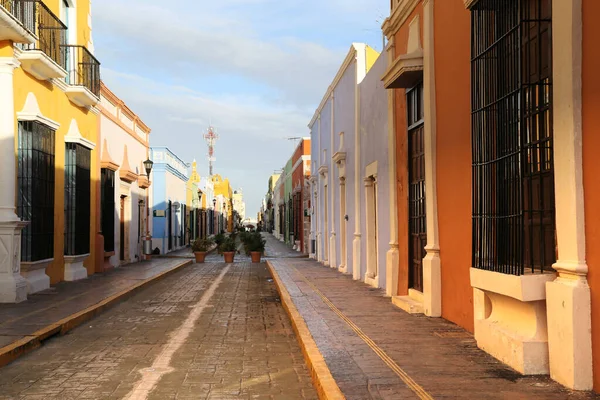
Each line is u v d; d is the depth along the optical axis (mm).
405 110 10914
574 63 4801
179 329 9188
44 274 13414
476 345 6812
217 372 6426
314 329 8016
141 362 6895
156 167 32281
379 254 13672
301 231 38281
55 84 13844
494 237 6285
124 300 12734
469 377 5379
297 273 18562
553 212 5281
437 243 8898
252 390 5707
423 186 9961
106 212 18906
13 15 10711
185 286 16078
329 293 12539
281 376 6258
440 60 8703
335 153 19906
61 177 14461
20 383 5941
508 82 6012
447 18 8367
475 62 6809
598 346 4684
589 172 4727
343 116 19547
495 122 6320
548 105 5363
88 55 16047
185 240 41906
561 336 4957
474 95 6812
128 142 22828
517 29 5699
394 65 9633
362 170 16047
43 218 12867
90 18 16766
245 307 11781
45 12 12930
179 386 5844
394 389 5059
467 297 7715
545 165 5457
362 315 9250
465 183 7676
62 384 5902
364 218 15773
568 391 4793
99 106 17594
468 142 7535
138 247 24859
